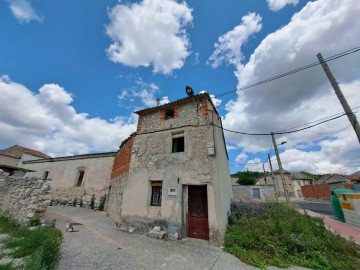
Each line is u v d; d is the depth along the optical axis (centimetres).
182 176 736
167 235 678
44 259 367
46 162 1961
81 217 1036
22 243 461
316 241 535
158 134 880
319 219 809
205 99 825
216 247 580
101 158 1598
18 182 773
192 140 776
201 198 716
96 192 1460
